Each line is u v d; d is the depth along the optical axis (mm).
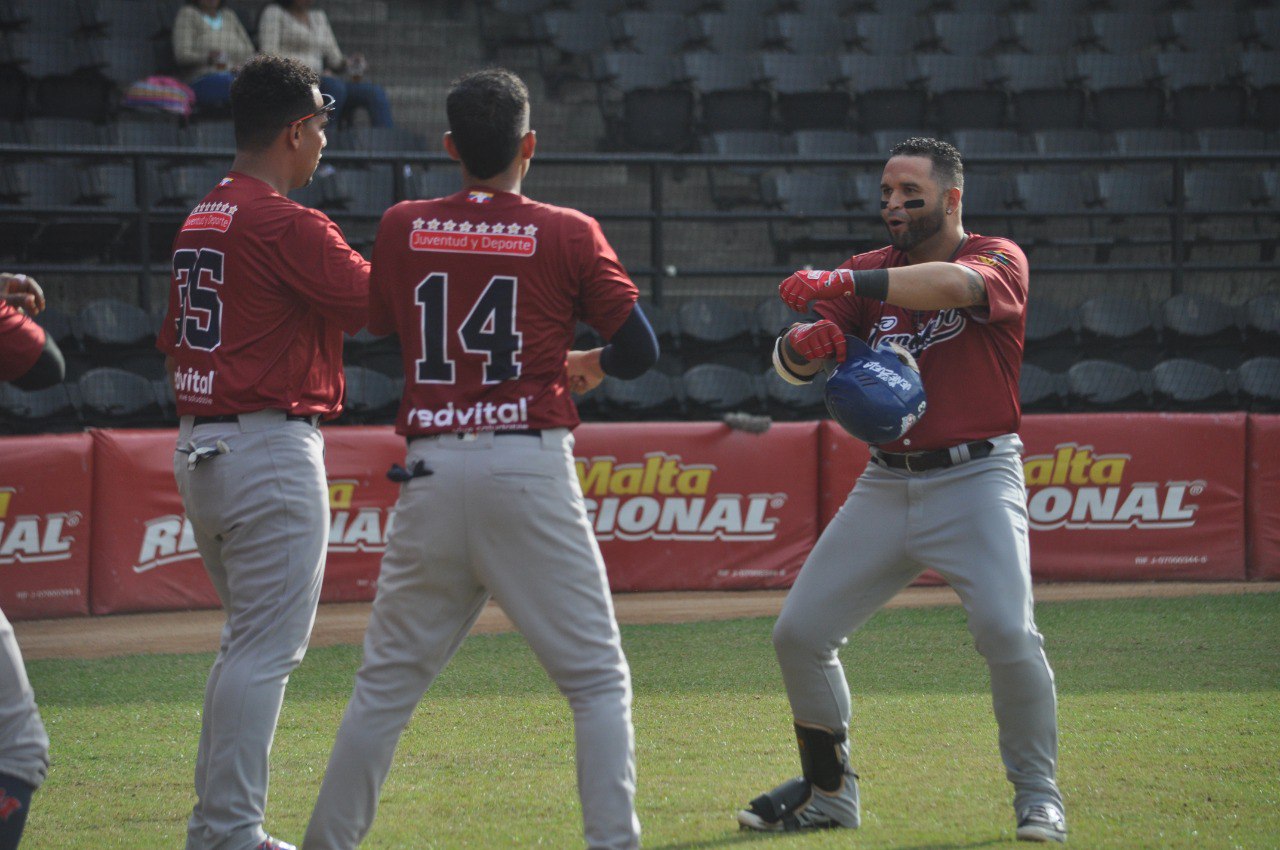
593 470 28766
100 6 44031
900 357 12086
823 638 12352
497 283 10234
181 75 42656
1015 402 12469
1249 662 20859
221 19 41719
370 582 28141
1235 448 29438
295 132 12289
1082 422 29375
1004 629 11773
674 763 15062
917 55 48094
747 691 19062
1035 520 29406
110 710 18562
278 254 11531
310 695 19297
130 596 26859
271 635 11445
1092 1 51906
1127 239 39500
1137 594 27781
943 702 18016
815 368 12945
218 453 11477
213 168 37531
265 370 11523
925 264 11773
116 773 15148
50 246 36000
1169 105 48031
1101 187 42562
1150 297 41438
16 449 25922
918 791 13680
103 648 23422
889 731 16375
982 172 44156
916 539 12273
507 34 51375
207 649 23359
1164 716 17172
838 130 46281
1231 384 35000
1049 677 11945
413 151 40625
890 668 20406
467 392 10188
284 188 12477
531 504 10023
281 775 14938
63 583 26359
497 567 10133
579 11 50438
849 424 11859
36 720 10594
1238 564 29453
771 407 34719
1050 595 27688
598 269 10414
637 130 45688
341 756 10281
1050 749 12039
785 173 43438
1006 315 11891
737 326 36250
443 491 10039
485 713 17734
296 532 11555
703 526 29250
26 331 11109
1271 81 47812
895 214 12625
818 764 12453
